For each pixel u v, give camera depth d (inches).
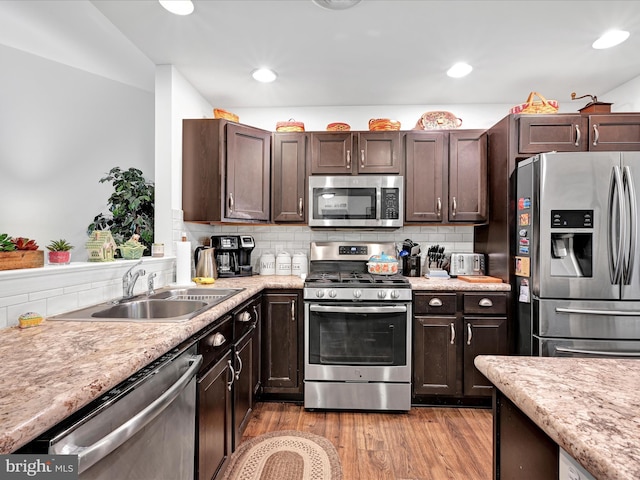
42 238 107.8
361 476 64.6
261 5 66.4
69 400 25.1
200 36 77.2
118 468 30.8
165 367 39.8
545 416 21.6
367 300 90.7
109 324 47.2
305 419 86.4
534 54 84.6
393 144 103.8
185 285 84.2
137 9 67.6
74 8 76.0
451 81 99.1
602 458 16.8
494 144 100.0
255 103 115.6
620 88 102.0
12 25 83.2
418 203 103.7
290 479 63.6
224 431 61.6
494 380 29.8
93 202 116.6
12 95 100.4
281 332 94.3
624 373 29.0
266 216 104.6
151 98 124.8
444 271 104.8
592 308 77.7
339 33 76.0
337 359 89.9
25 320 45.1
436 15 69.5
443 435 78.9
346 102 115.0
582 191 77.8
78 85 111.3
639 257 75.9
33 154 105.2
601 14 69.1
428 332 91.5
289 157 105.7
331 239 118.1
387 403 89.0
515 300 90.1
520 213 87.7
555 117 91.7
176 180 92.7
